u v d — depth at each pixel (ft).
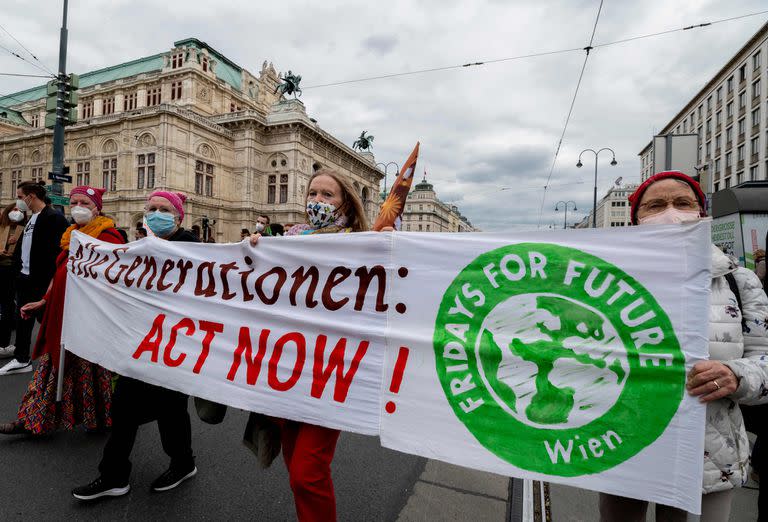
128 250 8.32
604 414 4.77
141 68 147.02
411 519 7.38
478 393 5.33
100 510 7.13
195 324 7.32
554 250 5.22
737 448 4.41
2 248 15.78
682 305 4.57
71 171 113.50
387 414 5.70
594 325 4.95
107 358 8.00
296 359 6.36
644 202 5.25
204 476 8.49
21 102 172.04
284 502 7.72
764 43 105.81
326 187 6.93
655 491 4.45
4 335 15.94
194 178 104.01
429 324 5.71
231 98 129.90
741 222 27.81
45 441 9.53
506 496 8.36
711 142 135.64
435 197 307.37
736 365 4.11
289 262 6.73
